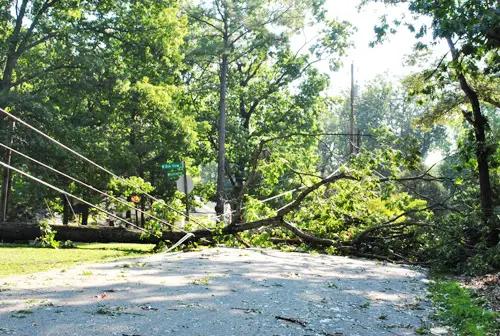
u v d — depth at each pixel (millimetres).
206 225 19250
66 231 18656
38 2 32281
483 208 16906
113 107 33188
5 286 8875
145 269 11492
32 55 33812
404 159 18062
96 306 7398
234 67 47000
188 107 44469
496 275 12914
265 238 18812
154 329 6285
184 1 40344
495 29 12789
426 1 14164
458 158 20094
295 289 9609
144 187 21547
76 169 30562
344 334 6531
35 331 6023
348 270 13227
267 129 44812
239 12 38000
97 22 33844
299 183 20391
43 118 28969
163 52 35438
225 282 9992
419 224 17000
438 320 7602
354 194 18656
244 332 6352
